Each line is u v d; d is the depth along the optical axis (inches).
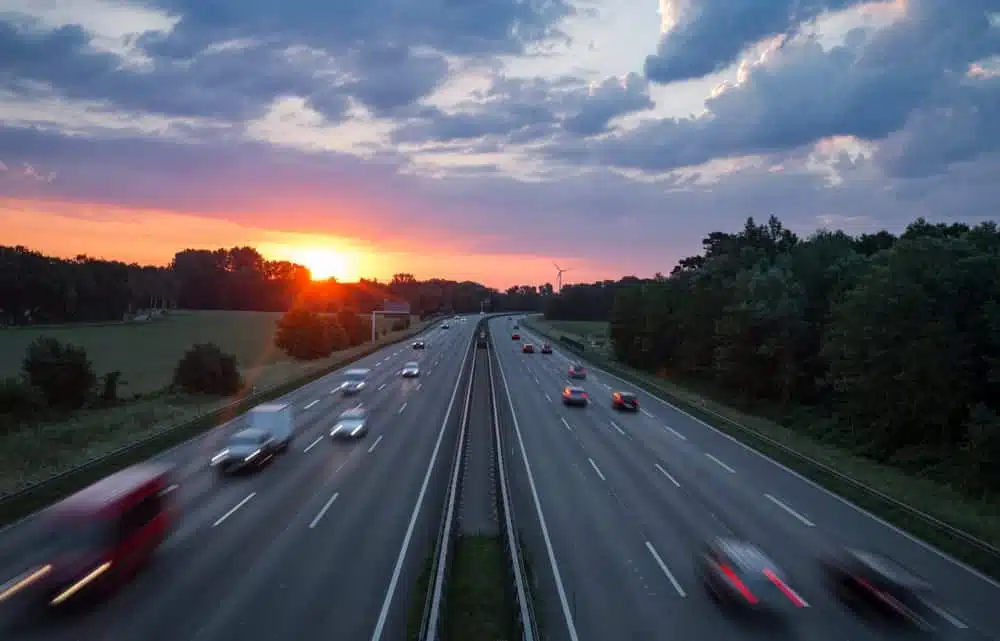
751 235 3708.2
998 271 1630.2
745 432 1669.5
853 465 1416.1
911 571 746.2
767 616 693.9
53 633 627.2
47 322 5718.5
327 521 976.3
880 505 1071.6
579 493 1162.0
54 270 5506.9
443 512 946.1
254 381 2672.2
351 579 768.9
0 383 1883.6
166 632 633.0
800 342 2290.8
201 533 912.3
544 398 2311.8
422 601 713.0
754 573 714.2
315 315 3693.4
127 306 6574.8
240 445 1264.8
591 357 3678.6
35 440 1533.0
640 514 1043.9
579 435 1684.3
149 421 1807.3
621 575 804.6
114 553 712.4
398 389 2437.3
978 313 1628.9
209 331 5378.9
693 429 1800.0
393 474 1261.1
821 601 734.5
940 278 1665.8
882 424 1695.4
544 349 4018.2
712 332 2871.6
